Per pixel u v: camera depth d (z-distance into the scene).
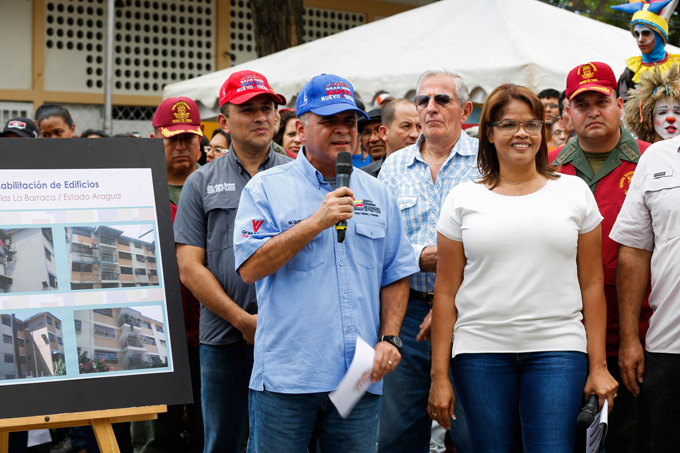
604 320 2.56
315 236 2.30
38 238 2.43
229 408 3.09
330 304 2.35
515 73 5.33
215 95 6.63
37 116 5.51
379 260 2.52
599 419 2.45
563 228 2.47
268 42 8.60
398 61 6.15
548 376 2.44
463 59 5.74
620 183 3.11
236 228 2.46
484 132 2.62
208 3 11.67
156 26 11.38
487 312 2.52
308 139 2.49
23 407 2.24
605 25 7.27
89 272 2.46
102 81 11.15
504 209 2.53
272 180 2.49
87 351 2.37
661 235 2.69
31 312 2.35
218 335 3.05
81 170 2.55
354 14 12.67
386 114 4.22
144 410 2.35
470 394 2.56
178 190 3.95
